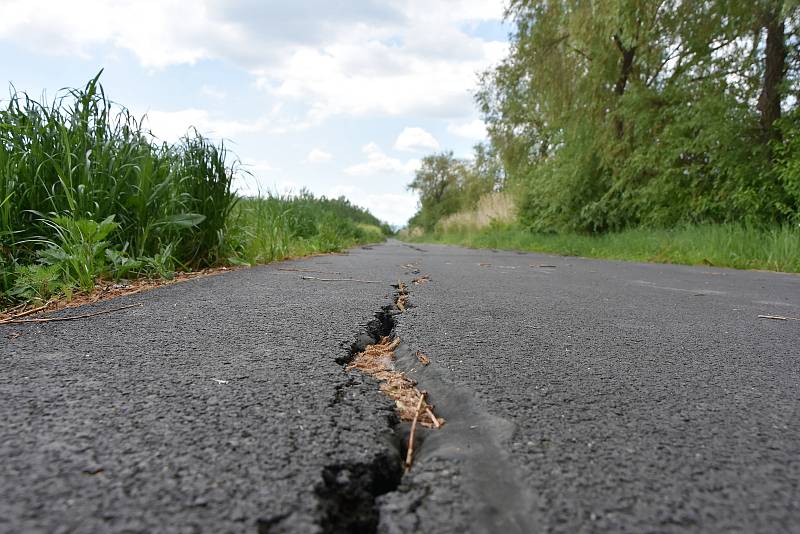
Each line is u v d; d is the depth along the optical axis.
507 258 8.57
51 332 1.91
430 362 1.64
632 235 10.16
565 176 12.42
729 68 9.41
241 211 5.84
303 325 2.12
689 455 1.00
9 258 2.85
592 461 0.96
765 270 6.77
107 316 2.25
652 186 10.01
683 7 9.60
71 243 3.08
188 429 1.03
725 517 0.79
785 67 8.42
